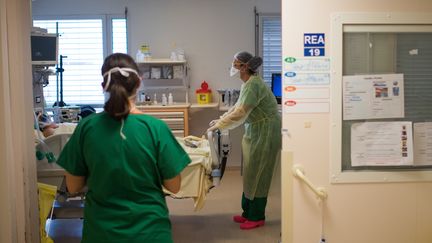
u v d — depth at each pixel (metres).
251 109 3.68
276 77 5.61
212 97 6.10
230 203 4.66
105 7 6.05
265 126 3.78
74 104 6.17
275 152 3.85
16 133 2.29
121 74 1.70
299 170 2.26
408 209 2.34
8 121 2.21
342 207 2.32
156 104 5.69
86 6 6.07
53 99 6.15
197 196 3.19
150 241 1.68
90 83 6.20
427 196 2.34
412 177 2.32
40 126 3.66
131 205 1.69
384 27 2.25
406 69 2.28
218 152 3.69
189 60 6.05
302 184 2.29
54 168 3.01
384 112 2.28
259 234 3.75
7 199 2.20
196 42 6.03
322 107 2.25
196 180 3.18
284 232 2.32
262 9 5.98
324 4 2.21
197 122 6.14
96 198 1.71
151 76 5.85
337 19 2.21
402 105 2.28
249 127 3.85
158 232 1.71
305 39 2.21
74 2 6.07
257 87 3.71
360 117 2.27
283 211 2.30
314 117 2.25
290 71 2.22
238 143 6.10
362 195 2.32
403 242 2.36
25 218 2.38
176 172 1.76
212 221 4.11
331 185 2.30
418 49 2.28
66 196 3.10
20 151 2.31
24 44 2.37
